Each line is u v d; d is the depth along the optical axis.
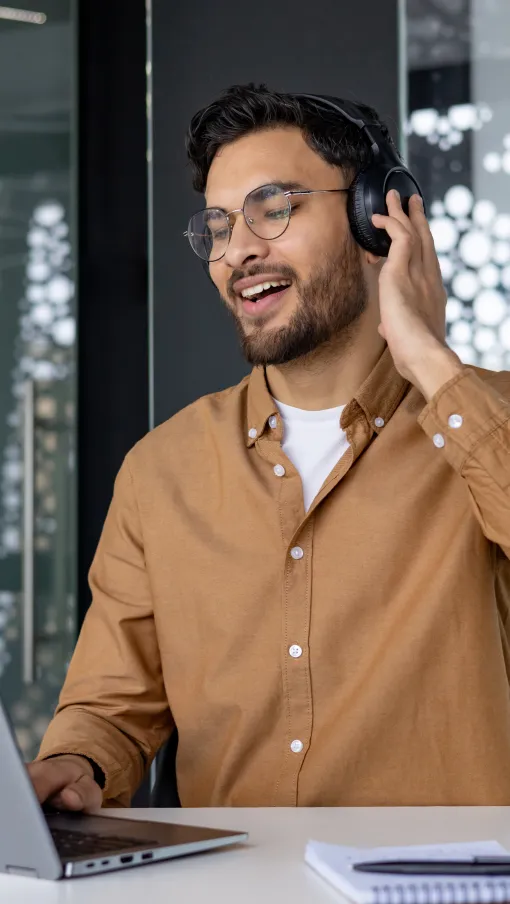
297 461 1.64
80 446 2.88
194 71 2.52
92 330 2.87
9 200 2.95
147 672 1.65
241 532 1.60
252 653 1.55
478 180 2.50
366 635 1.52
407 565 1.53
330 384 1.65
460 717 1.48
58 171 2.93
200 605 1.60
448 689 1.49
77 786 1.27
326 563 1.54
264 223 1.59
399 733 1.48
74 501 2.94
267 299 1.60
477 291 2.51
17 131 2.94
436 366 1.43
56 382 2.95
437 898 0.84
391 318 1.48
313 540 1.55
